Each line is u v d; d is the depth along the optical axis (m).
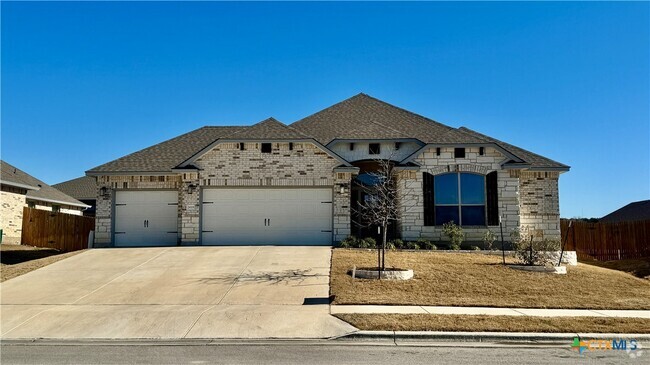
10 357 8.73
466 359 8.39
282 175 21.11
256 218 21.14
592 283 14.90
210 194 21.30
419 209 20.52
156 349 9.20
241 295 13.23
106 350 9.16
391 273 14.59
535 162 22.06
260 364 8.14
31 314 11.82
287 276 15.21
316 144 21.14
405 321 10.66
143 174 21.97
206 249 19.73
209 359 8.47
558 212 21.56
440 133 22.22
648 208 39.22
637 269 20.17
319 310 11.71
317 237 20.97
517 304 12.48
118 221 22.06
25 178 27.94
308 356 8.62
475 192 20.69
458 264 16.66
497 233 20.39
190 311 11.81
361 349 9.10
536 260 16.69
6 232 25.64
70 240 24.06
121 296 13.39
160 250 19.70
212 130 27.00
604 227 24.53
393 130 22.92
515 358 8.46
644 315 11.64
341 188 21.00
